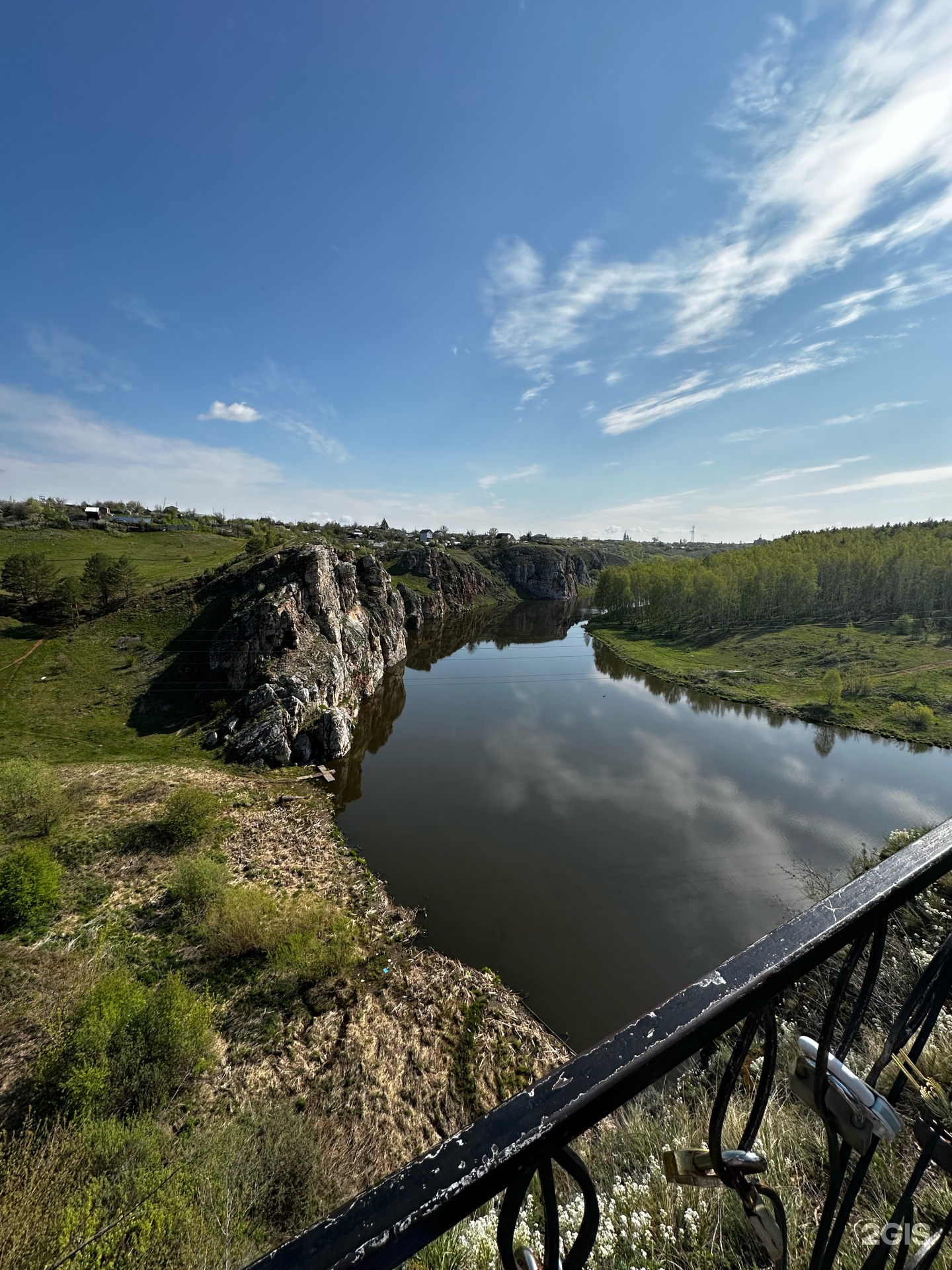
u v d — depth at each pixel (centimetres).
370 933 2005
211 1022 1472
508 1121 93
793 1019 873
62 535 7919
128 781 2992
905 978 803
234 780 3231
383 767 3844
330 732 3831
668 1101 500
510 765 3922
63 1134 982
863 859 2172
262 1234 799
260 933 1773
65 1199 797
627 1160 420
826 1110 135
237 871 2284
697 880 2567
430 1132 1286
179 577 6175
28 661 4353
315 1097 1326
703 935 2216
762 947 122
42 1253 711
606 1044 104
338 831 2800
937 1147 151
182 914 1914
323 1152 1073
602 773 3772
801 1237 262
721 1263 269
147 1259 703
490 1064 1482
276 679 4038
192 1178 843
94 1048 1216
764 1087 134
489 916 2250
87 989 1527
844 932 124
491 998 1756
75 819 2512
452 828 2966
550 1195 98
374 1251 77
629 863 2689
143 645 4719
